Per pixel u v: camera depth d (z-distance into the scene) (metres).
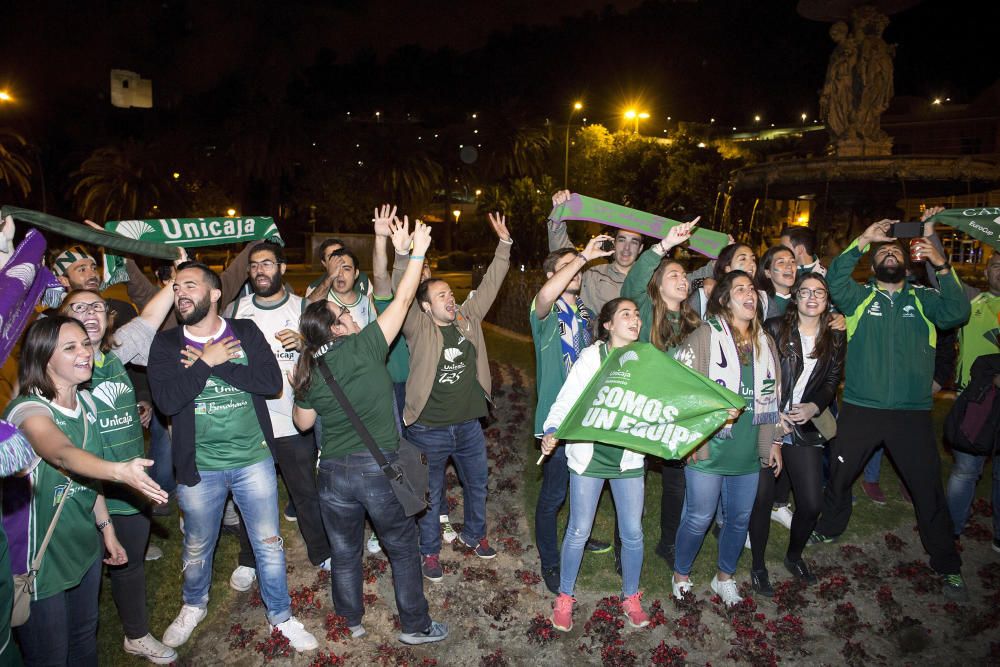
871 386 4.61
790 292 4.82
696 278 5.63
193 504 3.79
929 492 4.52
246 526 3.90
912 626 4.16
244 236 5.54
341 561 3.88
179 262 4.44
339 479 3.66
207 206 50.66
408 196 51.94
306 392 3.63
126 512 3.64
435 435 4.51
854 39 10.77
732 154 38.88
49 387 2.99
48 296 3.92
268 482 3.87
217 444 3.75
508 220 27.06
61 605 3.03
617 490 3.97
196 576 3.97
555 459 4.37
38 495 2.87
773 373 4.07
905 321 4.53
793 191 10.77
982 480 6.06
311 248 41.00
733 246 4.89
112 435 3.48
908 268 4.82
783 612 4.29
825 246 10.60
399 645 4.01
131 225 5.14
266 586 3.91
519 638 4.08
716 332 4.03
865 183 9.70
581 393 3.79
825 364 4.24
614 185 36.25
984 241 4.54
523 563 4.88
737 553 4.25
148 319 3.91
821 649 4.00
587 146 42.44
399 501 3.67
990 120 34.97
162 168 44.34
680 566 4.31
